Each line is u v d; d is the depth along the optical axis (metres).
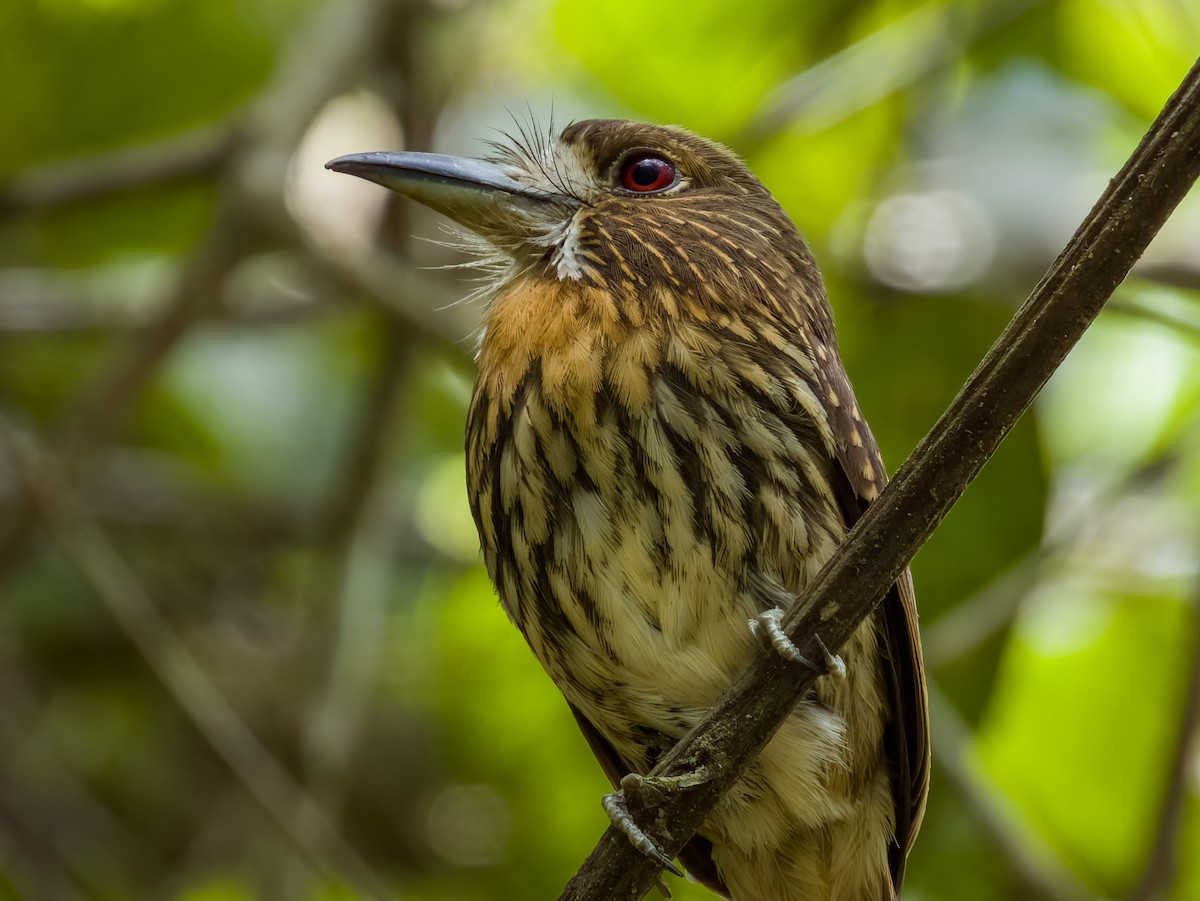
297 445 10.70
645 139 6.87
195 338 10.55
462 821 10.00
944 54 9.74
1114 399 10.19
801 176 10.09
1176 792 7.38
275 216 8.69
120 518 10.49
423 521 10.79
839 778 6.20
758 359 5.99
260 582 10.75
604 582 5.96
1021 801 9.44
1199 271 9.69
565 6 9.86
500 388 6.18
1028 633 9.38
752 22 9.82
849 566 5.11
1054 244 10.16
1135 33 9.80
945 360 9.42
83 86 10.29
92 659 10.13
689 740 5.32
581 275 6.26
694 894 9.53
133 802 10.12
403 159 6.83
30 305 10.18
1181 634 9.20
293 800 8.61
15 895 9.54
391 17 9.52
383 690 10.52
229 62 10.40
